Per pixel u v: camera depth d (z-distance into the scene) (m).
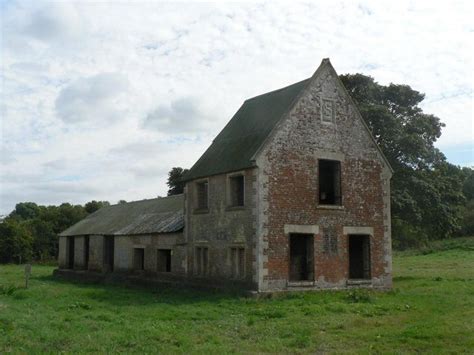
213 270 26.89
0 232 66.81
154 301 23.50
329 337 14.69
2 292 27.20
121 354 12.42
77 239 44.09
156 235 32.28
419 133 36.22
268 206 24.11
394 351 12.97
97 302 23.20
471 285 28.91
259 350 13.16
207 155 29.41
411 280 33.06
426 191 34.09
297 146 25.33
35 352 12.52
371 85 36.84
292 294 23.72
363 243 27.62
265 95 29.50
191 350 12.98
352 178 27.06
